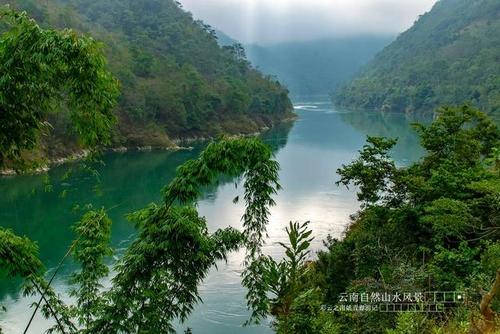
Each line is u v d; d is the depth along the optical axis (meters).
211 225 28.39
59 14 78.44
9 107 5.84
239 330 16.53
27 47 5.63
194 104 75.75
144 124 65.81
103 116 6.39
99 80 6.02
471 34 135.88
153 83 71.19
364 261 14.56
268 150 7.24
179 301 7.50
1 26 26.00
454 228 12.98
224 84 90.06
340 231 27.44
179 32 109.69
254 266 7.53
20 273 7.04
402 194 18.12
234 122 82.44
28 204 32.25
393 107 120.38
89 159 6.92
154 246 7.10
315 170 47.25
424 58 140.12
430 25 174.62
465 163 18.03
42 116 6.45
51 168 43.06
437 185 16.11
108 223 9.48
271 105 96.38
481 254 12.30
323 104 161.88
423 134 19.73
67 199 33.91
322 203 34.22
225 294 19.25
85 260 9.23
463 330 7.73
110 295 7.25
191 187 7.03
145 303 7.48
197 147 66.44
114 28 105.25
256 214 7.33
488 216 14.46
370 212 18.27
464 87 97.50
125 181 41.75
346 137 72.50
